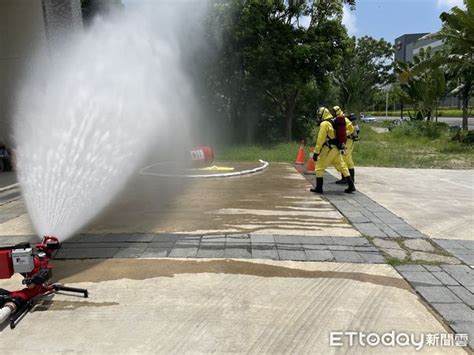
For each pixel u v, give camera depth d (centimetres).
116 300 350
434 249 471
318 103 2341
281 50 1794
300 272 404
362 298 352
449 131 2634
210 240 497
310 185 885
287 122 2066
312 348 282
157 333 300
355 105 3925
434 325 311
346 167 800
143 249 468
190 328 306
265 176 1021
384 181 970
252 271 406
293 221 586
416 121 2734
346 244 484
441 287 371
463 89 2575
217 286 374
